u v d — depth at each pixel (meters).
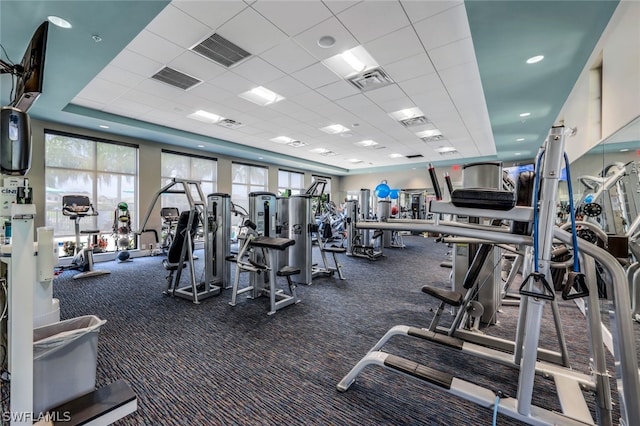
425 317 3.06
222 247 4.14
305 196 4.38
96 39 2.78
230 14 2.59
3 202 1.66
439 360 2.19
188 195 3.60
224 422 1.56
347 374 1.96
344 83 4.06
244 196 9.48
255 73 3.74
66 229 5.70
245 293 3.90
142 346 2.40
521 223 1.26
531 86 3.89
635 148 2.43
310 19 2.66
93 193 6.08
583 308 3.11
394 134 6.92
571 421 1.18
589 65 3.37
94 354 1.62
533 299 1.20
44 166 5.34
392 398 1.76
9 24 2.52
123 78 3.88
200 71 3.68
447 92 4.42
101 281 4.49
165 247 6.79
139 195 6.71
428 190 12.13
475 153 9.21
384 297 3.75
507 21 2.53
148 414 1.61
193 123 5.99
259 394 1.79
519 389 1.25
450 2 2.45
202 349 2.35
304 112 5.32
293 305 3.44
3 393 1.68
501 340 2.31
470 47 3.16
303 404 1.70
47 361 1.44
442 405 1.69
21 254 1.21
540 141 7.17
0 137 1.22
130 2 2.29
